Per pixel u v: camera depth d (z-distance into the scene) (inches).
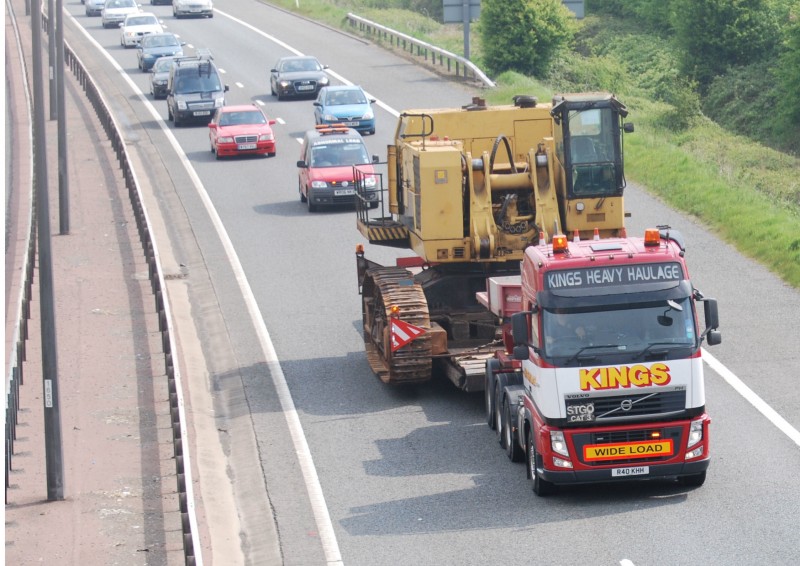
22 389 1798.7
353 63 4793.3
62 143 2746.1
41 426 1646.2
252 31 5841.5
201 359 1908.2
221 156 3435.0
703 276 2174.0
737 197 2593.5
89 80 4436.5
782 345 1808.6
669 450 1268.5
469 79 4313.5
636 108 4264.3
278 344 1953.7
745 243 2319.1
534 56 4530.0
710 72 4931.1
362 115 3548.2
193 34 5841.5
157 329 2050.9
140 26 5659.5
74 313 2160.4
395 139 1876.2
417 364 1627.7
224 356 1914.4
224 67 4963.1
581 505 1289.4
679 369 1268.5
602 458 1267.2
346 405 1667.1
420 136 1808.6
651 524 1221.1
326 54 5064.0
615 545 1173.7
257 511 1338.6
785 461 1387.8
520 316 1298.0
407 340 1619.1
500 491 1339.8
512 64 4552.2
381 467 1435.8
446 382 1759.4
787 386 1642.5
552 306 1288.1
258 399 1710.1
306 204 2913.4
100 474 1461.6
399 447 1498.5
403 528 1255.5
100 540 1269.7
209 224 2755.9
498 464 1423.5
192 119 3939.5
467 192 1672.0
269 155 3481.8
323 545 1229.1
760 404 1583.4
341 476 1416.1
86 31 6250.0
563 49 4820.4
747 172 3270.2
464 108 1825.8
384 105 3966.5
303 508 1330.0
